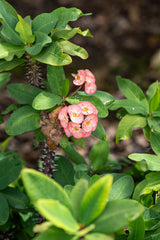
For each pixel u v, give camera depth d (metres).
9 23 0.68
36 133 0.70
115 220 0.54
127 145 1.18
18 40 0.68
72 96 0.69
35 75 0.71
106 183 0.53
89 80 0.69
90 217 0.54
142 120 0.77
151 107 0.78
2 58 0.69
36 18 0.69
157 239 0.65
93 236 0.53
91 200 0.54
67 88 0.68
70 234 0.54
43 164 0.74
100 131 0.70
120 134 0.77
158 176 0.71
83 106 0.66
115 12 2.02
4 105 1.35
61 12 0.70
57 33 0.68
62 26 0.68
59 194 0.55
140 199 0.71
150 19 2.03
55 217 0.52
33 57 0.68
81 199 0.56
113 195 0.65
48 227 0.54
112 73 1.55
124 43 1.80
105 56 1.67
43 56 0.67
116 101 0.78
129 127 0.77
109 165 0.86
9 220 0.75
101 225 0.54
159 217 0.67
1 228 0.74
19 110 0.68
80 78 0.69
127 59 1.68
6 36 0.67
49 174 0.75
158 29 1.93
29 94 0.69
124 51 1.74
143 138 1.20
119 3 2.08
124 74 1.57
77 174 0.69
